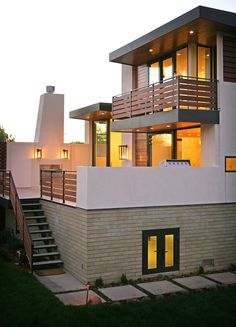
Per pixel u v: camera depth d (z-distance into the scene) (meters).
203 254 10.35
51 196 11.41
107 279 9.12
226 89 11.27
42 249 11.16
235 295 8.02
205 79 11.33
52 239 10.91
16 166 17.09
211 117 11.02
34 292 8.00
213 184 10.66
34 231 10.98
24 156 17.34
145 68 14.42
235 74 11.54
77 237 9.45
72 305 7.36
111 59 14.14
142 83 14.59
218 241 10.60
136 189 9.56
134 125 12.97
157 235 9.77
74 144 18.75
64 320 6.52
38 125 18.25
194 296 7.93
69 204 10.09
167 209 9.93
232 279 9.55
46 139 17.94
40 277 9.47
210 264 10.43
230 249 10.76
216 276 9.88
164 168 9.94
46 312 6.91
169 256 9.91
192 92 10.93
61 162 18.28
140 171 9.62
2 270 9.68
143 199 9.63
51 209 11.23
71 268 9.75
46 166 17.91
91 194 9.05
